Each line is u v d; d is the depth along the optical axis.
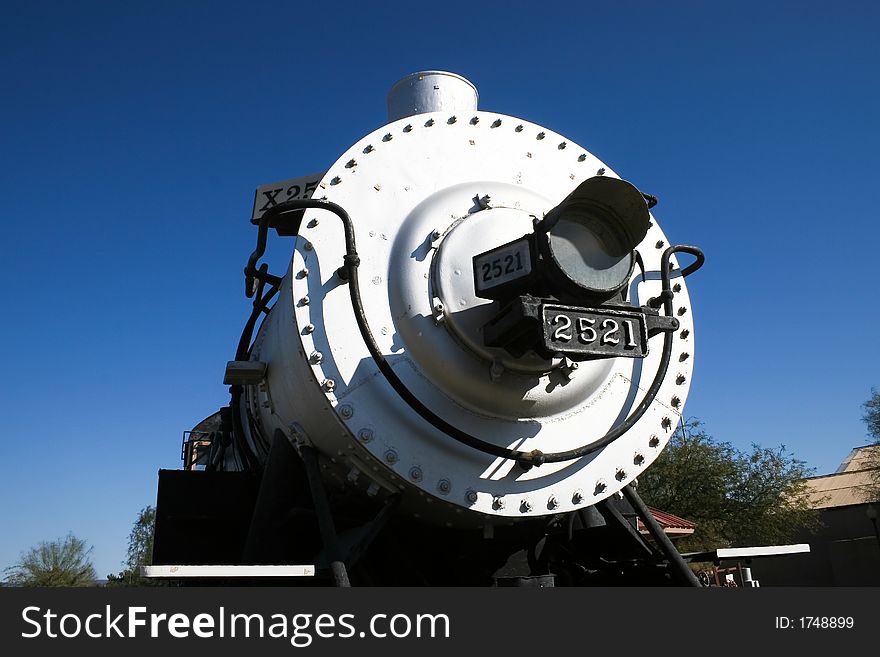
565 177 4.41
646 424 3.95
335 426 3.43
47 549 28.53
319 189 3.74
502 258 3.23
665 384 4.08
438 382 3.50
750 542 28.86
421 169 4.00
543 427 3.65
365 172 3.88
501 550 3.88
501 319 3.24
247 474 4.56
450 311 3.50
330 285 3.53
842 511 35.78
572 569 4.02
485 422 3.55
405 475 3.31
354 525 3.82
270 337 4.23
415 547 3.81
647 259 4.34
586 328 3.06
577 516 4.02
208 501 4.43
